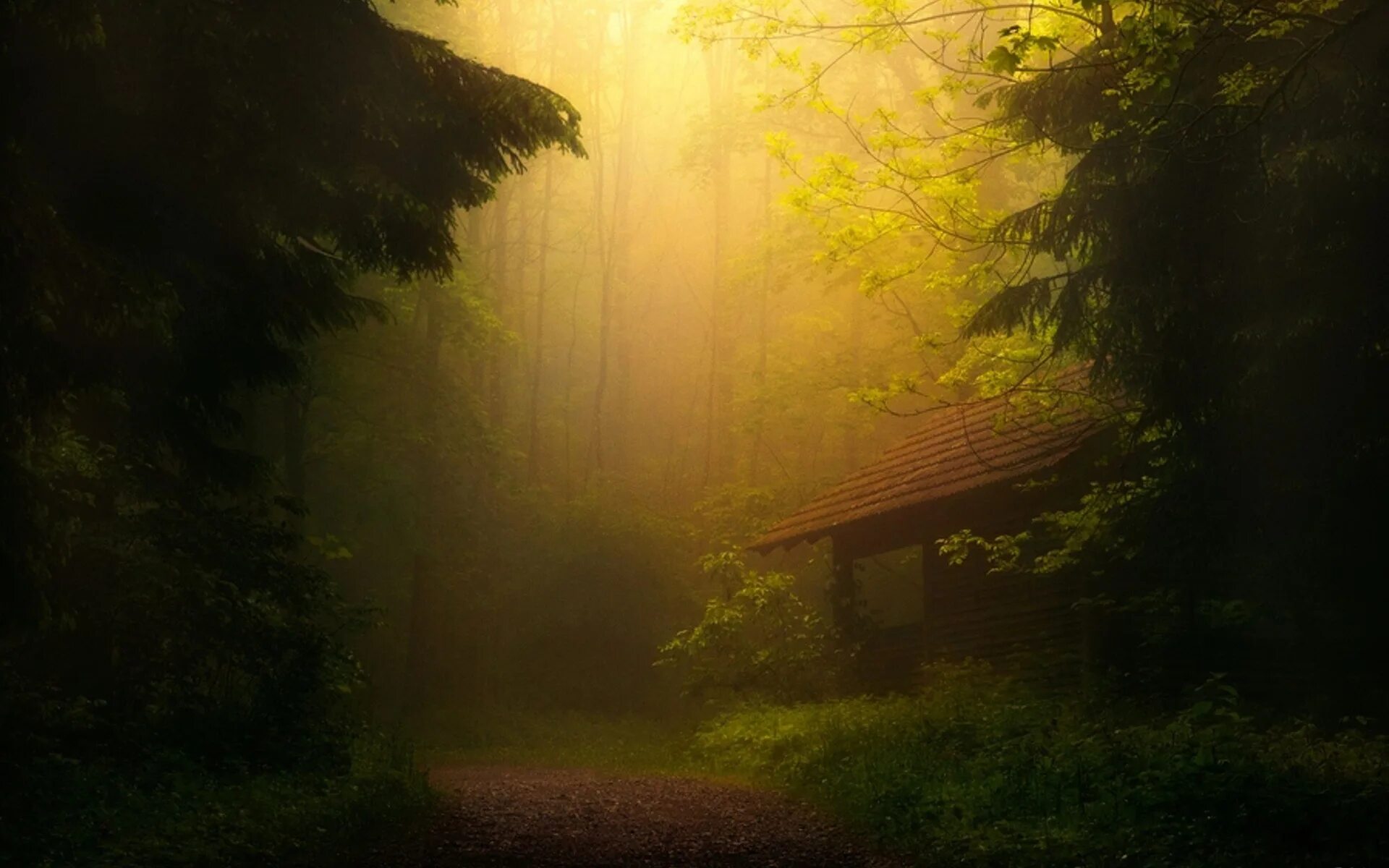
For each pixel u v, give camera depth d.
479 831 10.03
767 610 22.70
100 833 8.21
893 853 8.89
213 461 11.89
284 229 11.92
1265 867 7.56
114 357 9.96
